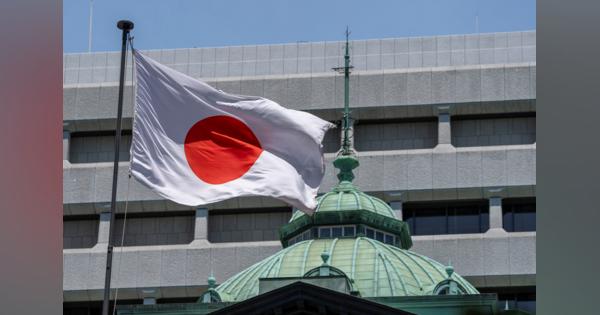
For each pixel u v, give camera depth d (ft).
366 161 511.81
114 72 541.75
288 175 212.23
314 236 342.03
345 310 253.03
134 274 510.17
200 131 208.85
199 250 508.53
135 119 203.00
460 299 291.79
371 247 325.62
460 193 507.30
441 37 531.09
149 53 541.34
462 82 516.73
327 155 512.22
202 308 303.68
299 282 254.68
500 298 498.69
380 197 508.53
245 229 518.37
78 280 511.81
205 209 513.86
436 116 517.96
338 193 354.33
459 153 510.58
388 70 523.29
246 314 257.14
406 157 511.40
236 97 213.46
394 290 307.78
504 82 515.50
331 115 520.01
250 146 213.87
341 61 531.09
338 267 317.01
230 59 537.65
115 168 190.19
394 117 518.37
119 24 197.06
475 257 497.05
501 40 529.04
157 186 202.39
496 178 506.89
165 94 207.00
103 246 516.73
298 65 533.55
